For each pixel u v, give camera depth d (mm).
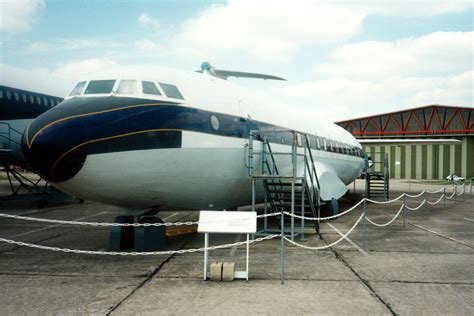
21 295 6438
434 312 5793
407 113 64062
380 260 8930
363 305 6039
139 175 8891
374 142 30047
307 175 14070
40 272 7785
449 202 24641
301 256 9242
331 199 15188
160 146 9070
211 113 10344
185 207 10531
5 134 19547
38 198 19453
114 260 8758
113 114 8758
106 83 9461
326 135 18406
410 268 8242
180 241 10969
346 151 21062
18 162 20547
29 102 20859
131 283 7070
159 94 9508
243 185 11422
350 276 7602
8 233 12508
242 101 11930
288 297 6363
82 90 9492
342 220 15672
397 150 64625
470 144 60500
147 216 10094
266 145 12312
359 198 27156
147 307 5906
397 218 16734
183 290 6684
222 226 7223
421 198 27844
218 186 10508
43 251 9703
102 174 8531
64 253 9461
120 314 5641
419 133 63094
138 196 9289
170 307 5902
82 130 8344
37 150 8156
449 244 10906
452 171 61375
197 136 9750
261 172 12062
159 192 9438
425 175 62875
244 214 7309
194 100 10078
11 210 18859
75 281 7191
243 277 7285
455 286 7031
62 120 8461
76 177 8445
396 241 11297
